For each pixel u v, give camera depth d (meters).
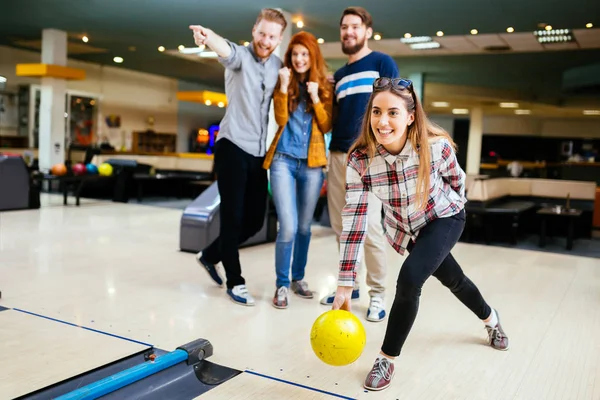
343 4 8.60
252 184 3.54
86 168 9.60
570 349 2.88
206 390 2.21
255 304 3.49
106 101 16.73
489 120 26.41
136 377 2.07
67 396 1.85
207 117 21.36
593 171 15.66
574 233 8.18
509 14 8.79
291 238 3.45
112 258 4.77
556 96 18.78
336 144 3.52
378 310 3.27
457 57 13.17
